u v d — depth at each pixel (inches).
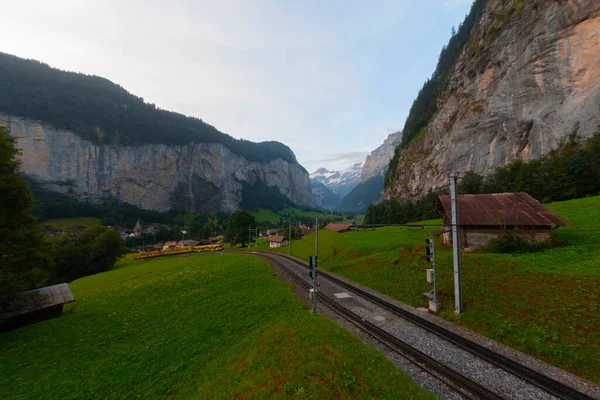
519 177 2351.1
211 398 357.1
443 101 5162.4
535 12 3041.3
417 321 656.4
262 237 5319.9
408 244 1343.5
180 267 1872.5
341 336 508.4
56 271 2650.1
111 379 526.6
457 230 657.6
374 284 999.6
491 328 562.3
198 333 690.8
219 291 1071.6
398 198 5629.9
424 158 5068.9
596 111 2278.5
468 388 397.1
